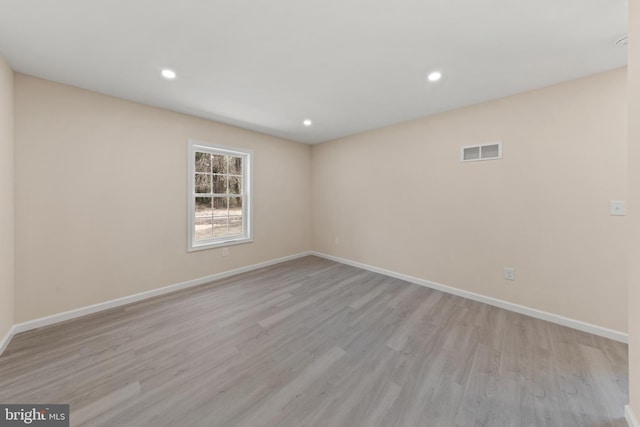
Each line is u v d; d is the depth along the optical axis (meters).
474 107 2.79
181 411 1.35
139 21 1.52
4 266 1.90
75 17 1.47
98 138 2.50
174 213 3.08
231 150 3.65
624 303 2.02
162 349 1.90
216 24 1.55
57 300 2.30
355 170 4.13
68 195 2.35
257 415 1.33
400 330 2.20
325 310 2.58
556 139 2.29
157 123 2.91
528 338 2.06
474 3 1.37
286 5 1.39
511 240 2.57
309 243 4.97
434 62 1.97
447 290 3.06
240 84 2.34
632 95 1.22
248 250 3.93
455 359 1.80
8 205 1.97
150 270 2.89
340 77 2.21
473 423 1.29
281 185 4.39
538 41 1.70
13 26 1.54
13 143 2.05
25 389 1.49
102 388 1.51
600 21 1.50
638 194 1.17
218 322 2.32
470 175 2.84
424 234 3.28
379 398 1.45
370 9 1.42
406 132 3.43
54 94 2.26
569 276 2.25
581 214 2.18
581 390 1.50
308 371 1.68
